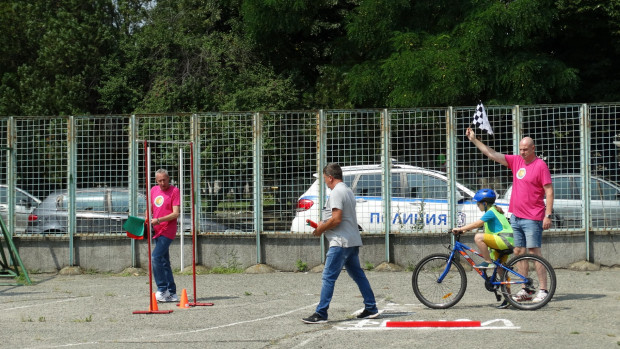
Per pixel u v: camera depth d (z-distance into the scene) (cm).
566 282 1174
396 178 1359
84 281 1310
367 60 2541
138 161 1409
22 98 2834
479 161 1343
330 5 2730
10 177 1430
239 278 1303
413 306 977
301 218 1363
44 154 1426
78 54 2870
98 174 1416
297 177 1372
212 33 2853
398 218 1356
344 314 923
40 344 774
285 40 2867
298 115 1373
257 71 2764
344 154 1364
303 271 1362
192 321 900
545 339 739
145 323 892
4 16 2970
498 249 937
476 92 2173
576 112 1322
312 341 760
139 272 1391
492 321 846
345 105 2509
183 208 1362
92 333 834
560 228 1325
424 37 2342
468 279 1226
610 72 2578
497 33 2225
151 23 3091
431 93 2181
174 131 1409
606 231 1313
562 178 1326
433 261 957
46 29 2995
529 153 977
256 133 1374
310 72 2931
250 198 1380
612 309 912
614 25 2428
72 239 1410
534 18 2178
